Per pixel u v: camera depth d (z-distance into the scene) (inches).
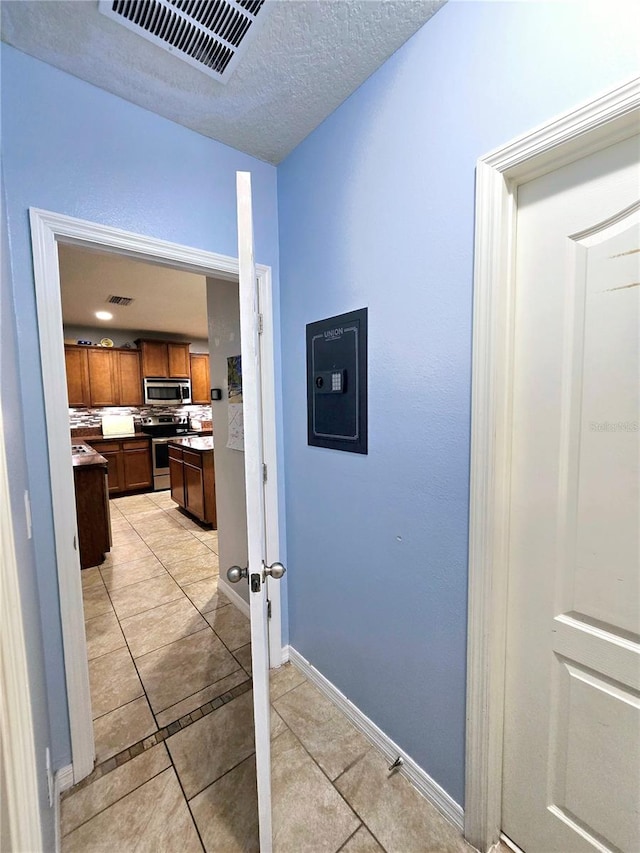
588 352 34.2
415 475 47.6
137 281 135.5
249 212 37.4
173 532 155.1
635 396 31.8
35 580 44.8
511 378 39.1
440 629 45.9
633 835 33.8
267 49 44.5
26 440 46.8
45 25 41.3
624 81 28.3
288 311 68.9
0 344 28.3
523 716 40.7
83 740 51.8
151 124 54.8
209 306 101.9
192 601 101.4
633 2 27.9
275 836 44.2
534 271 37.1
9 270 42.4
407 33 42.9
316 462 64.9
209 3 39.1
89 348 214.7
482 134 37.6
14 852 19.1
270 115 56.0
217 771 52.7
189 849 43.3
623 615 33.4
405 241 46.4
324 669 67.1
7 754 19.0
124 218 53.2
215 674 73.0
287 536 75.1
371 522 54.8
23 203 45.7
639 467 31.9
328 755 54.7
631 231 31.1
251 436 37.6
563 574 37.0
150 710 63.9
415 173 44.5
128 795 49.4
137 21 41.0
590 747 36.0
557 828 38.7
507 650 41.6
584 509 35.3
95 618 93.2
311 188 60.9
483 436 39.2
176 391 243.9
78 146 49.1
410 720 50.6
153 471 228.5
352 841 43.8
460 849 43.0
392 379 49.7
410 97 44.3
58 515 49.3
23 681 23.5
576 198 33.9
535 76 33.3
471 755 42.6
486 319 38.0
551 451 37.0
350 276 54.9
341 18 40.9
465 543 42.4
